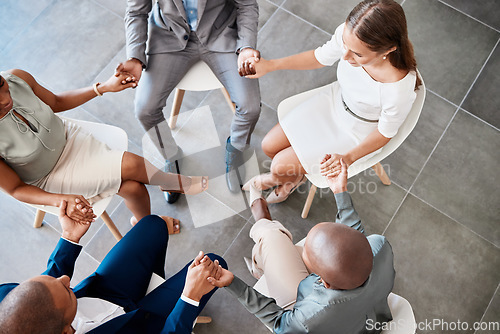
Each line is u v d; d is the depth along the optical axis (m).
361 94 1.78
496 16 2.75
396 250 2.30
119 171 1.92
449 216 2.36
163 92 2.10
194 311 1.49
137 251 1.78
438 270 2.26
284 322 1.44
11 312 1.16
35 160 1.80
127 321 1.50
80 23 2.83
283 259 1.74
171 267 2.30
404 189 2.41
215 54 2.12
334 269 1.27
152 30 2.13
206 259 1.49
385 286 1.42
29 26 2.83
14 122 1.71
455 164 2.46
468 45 2.69
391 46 1.53
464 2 2.78
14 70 1.81
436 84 2.62
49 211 1.85
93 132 2.05
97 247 2.35
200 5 1.98
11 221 2.39
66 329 1.30
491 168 2.45
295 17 2.79
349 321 1.39
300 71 2.68
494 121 2.54
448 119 2.54
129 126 2.59
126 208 2.42
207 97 2.61
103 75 2.71
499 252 2.29
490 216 2.35
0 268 2.31
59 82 2.70
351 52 1.61
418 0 2.80
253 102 2.10
